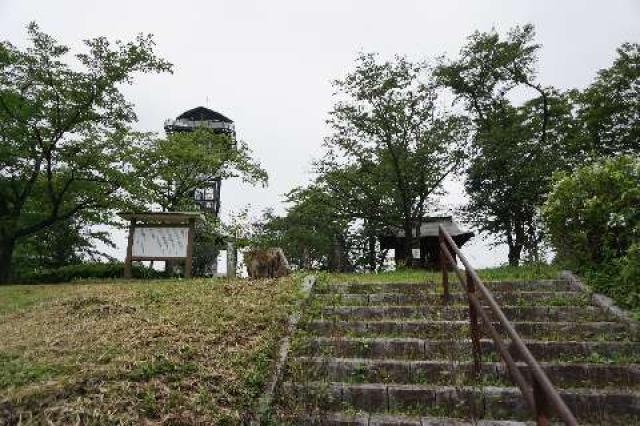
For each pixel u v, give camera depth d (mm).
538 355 5734
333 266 31828
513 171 22734
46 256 26547
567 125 25484
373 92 24297
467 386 4965
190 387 4789
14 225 18250
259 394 4844
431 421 4484
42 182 19922
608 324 6371
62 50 17953
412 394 4895
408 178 25453
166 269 18781
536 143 23250
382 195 26672
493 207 23391
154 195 20922
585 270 8289
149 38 18812
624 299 6977
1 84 18094
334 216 27406
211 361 5285
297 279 8617
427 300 7473
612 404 4719
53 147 18438
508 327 3607
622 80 24344
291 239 31562
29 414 4242
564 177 8664
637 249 7039
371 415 4660
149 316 6852
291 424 4527
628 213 7648
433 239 29188
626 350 5711
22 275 18719
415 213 26594
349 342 5945
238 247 14203
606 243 8156
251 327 6324
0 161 18203
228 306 7176
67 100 18578
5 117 17766
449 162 24938
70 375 4852
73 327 6641
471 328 5254
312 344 5984
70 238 26328
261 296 7680
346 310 7102
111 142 19016
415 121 25266
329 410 4859
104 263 18500
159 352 5359
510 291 7844
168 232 12469
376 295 7672
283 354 5598
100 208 19641
